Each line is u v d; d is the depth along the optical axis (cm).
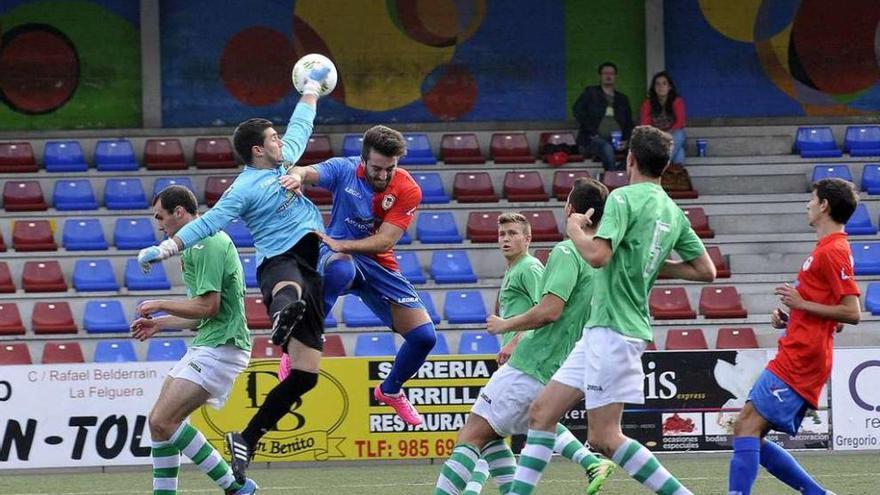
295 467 3250
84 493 2795
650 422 3316
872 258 4497
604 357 1753
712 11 5222
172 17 5125
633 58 5203
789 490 2619
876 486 2653
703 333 4081
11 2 5072
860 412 3356
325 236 1897
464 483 1983
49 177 4784
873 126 5072
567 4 5200
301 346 1852
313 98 1983
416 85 5178
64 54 5091
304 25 5156
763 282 4494
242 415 3228
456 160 4916
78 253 4484
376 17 5178
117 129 5069
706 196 4806
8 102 5056
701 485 2712
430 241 4559
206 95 5128
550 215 4653
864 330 4238
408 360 2069
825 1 5225
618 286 1761
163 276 4412
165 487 2081
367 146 1911
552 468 3166
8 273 4359
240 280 2075
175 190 2062
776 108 5225
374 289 2031
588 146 4769
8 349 3959
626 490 2673
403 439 3278
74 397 3216
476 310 4275
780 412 1894
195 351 2067
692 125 5175
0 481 3056
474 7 5191
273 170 1873
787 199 4794
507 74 5197
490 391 2000
